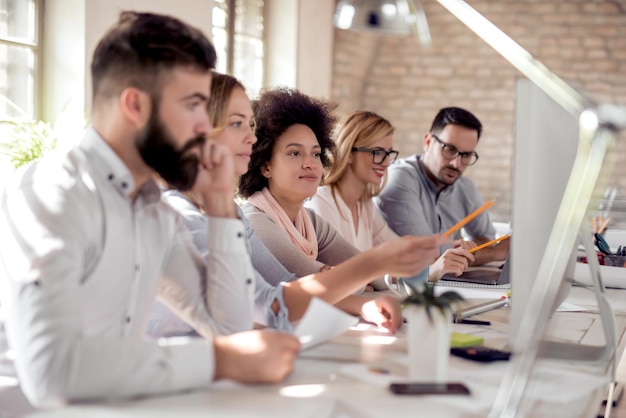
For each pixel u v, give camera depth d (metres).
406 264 1.58
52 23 4.18
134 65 1.28
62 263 1.18
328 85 7.48
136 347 1.14
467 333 1.74
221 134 2.00
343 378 1.29
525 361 1.16
